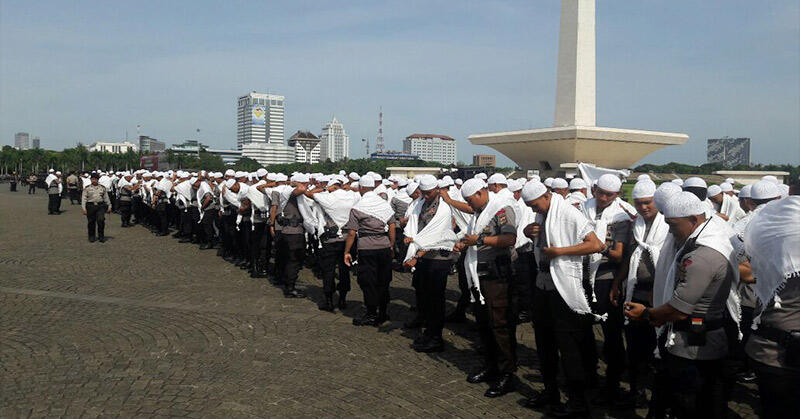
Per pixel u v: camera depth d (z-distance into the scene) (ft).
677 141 141.69
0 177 271.28
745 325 15.71
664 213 11.43
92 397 15.65
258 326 23.18
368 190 23.79
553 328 14.85
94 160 326.44
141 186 61.26
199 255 42.42
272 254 42.78
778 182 19.04
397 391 16.60
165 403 15.31
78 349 19.81
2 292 28.40
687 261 10.87
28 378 17.02
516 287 18.83
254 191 33.19
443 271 20.08
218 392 16.16
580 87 120.78
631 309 11.82
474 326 24.20
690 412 11.10
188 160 312.09
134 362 18.58
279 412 14.89
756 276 10.30
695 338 10.94
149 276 33.83
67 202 101.71
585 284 15.96
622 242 16.05
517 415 15.10
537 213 15.39
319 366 18.57
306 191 27.20
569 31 121.60
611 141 128.77
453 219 22.48
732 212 26.71
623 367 16.20
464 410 15.35
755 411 15.55
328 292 26.08
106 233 55.88
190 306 26.37
